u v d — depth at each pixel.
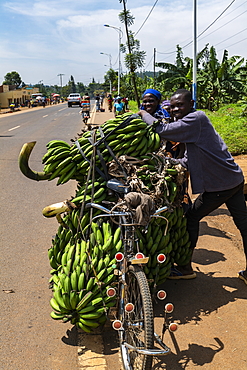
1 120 25.91
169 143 4.20
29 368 2.74
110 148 3.37
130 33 17.44
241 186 3.76
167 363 2.83
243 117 20.02
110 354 2.92
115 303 2.94
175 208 3.55
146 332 2.36
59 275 3.19
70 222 3.43
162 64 26.08
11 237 5.17
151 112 4.39
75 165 3.45
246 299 3.70
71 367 2.77
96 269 3.00
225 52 27.48
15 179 8.55
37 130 18.58
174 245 3.70
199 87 25.97
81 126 20.47
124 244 2.91
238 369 2.76
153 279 3.17
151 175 3.36
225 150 3.63
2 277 4.07
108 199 3.32
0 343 3.01
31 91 79.00
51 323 3.31
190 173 3.63
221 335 3.15
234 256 4.66
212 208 3.80
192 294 3.79
